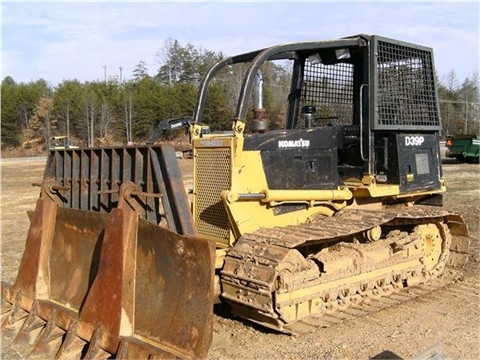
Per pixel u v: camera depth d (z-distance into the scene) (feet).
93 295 15.56
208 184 19.40
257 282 16.17
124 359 13.92
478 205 45.52
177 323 14.30
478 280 24.23
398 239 21.71
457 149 89.20
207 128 21.31
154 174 15.87
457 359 15.89
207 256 13.97
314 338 17.40
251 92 18.78
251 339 17.21
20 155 160.45
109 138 168.66
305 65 23.57
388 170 22.25
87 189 18.62
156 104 168.55
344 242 20.29
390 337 17.57
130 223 15.44
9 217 44.06
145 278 15.33
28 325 17.22
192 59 221.66
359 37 21.06
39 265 18.38
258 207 19.03
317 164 20.93
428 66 23.45
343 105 23.17
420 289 22.43
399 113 22.00
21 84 209.97
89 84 205.67
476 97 160.56
